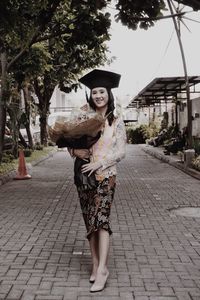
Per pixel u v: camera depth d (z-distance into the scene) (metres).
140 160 19.45
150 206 8.63
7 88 14.09
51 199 9.51
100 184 4.62
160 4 10.33
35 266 5.15
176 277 4.78
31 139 23.19
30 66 15.63
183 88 22.84
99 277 4.47
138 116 43.22
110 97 4.77
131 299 4.22
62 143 4.68
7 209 8.43
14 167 15.09
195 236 6.44
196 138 18.81
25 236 6.46
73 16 13.34
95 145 4.68
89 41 12.88
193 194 10.02
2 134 14.17
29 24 12.29
